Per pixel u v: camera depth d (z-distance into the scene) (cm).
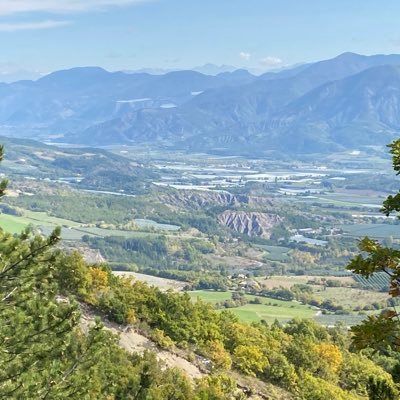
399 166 1928
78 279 6625
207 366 6750
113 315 6781
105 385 2834
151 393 4019
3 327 2067
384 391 2080
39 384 2055
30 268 2038
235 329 7931
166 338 6850
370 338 1727
